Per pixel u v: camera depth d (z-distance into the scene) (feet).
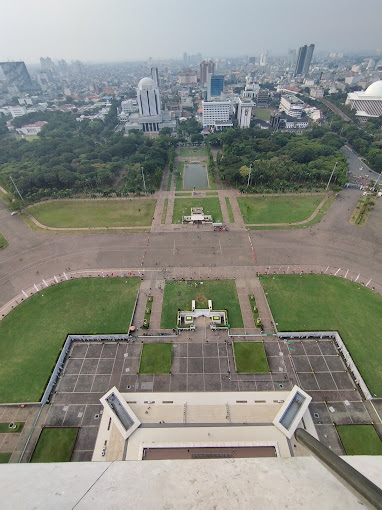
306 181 611.47
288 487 43.60
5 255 421.59
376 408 243.19
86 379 266.36
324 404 245.24
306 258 401.49
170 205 547.90
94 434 229.66
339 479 45.96
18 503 40.24
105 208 542.98
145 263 398.01
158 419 204.64
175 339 298.56
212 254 412.16
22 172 636.07
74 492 42.29
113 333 303.27
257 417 205.87
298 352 285.02
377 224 472.03
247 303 334.85
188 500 41.14
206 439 186.19
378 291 348.59
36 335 303.89
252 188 581.12
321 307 328.08
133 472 46.29
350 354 279.90
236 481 44.16
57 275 380.99
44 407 247.09
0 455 219.41
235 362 276.41
